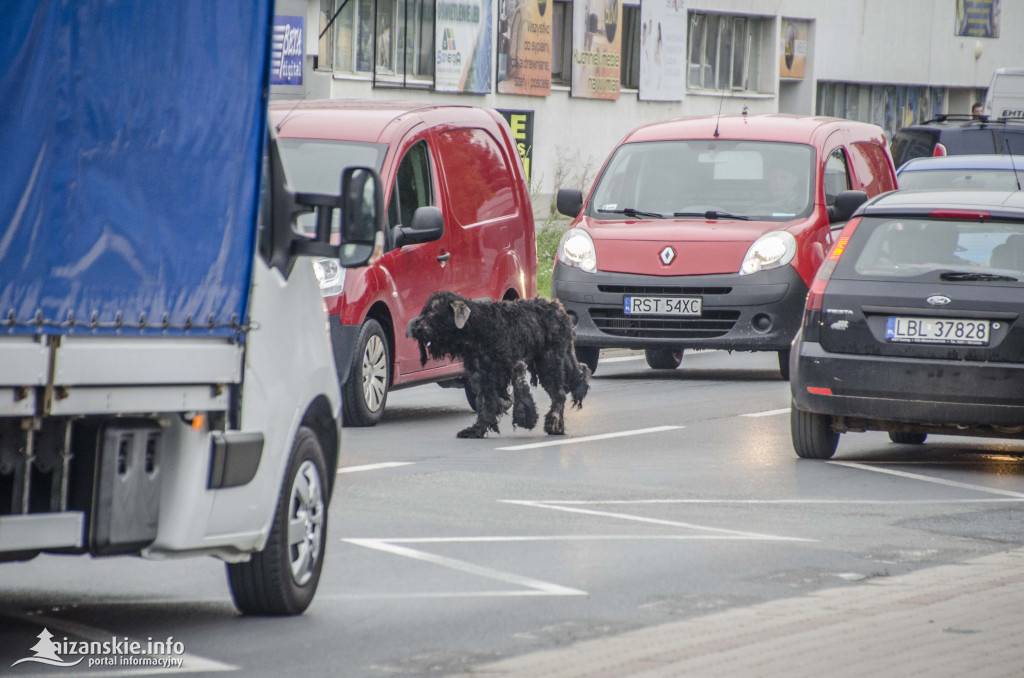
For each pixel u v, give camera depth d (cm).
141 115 2212
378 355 5066
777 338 6128
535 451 4631
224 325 2359
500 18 14912
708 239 6203
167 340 2272
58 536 2167
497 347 4803
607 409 5634
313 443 2666
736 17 18538
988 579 3009
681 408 5669
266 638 2480
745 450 4712
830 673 2288
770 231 6219
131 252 2211
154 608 2684
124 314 2209
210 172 2312
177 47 2252
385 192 5000
